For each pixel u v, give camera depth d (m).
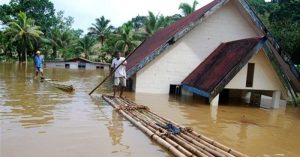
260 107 13.84
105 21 62.81
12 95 12.55
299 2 30.02
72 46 62.31
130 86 17.12
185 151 6.29
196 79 14.88
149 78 15.65
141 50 20.67
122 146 6.70
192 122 9.68
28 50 54.41
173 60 15.91
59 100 11.95
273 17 32.81
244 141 7.89
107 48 56.94
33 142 6.68
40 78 20.52
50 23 62.09
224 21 16.50
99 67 47.19
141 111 10.47
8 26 53.03
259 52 13.20
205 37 16.33
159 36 20.31
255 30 16.72
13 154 5.95
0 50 55.50
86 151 6.29
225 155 6.22
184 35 15.56
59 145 6.57
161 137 7.24
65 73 29.75
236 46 14.34
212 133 8.49
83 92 14.71
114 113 10.02
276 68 13.36
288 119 11.26
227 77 12.62
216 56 15.45
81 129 7.86
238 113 11.80
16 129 7.56
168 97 14.70
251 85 13.54
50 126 7.99
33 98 12.08
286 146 7.68
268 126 9.87
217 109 12.34
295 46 21.23
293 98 13.98
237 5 16.33
